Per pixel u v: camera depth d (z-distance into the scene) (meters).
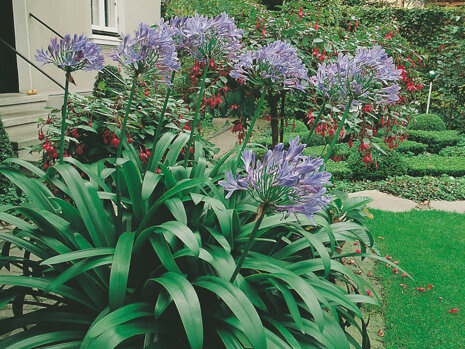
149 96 3.73
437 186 6.68
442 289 3.53
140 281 1.74
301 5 4.16
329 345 1.52
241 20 4.73
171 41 1.75
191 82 3.65
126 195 2.15
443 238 4.67
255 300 1.58
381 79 1.93
